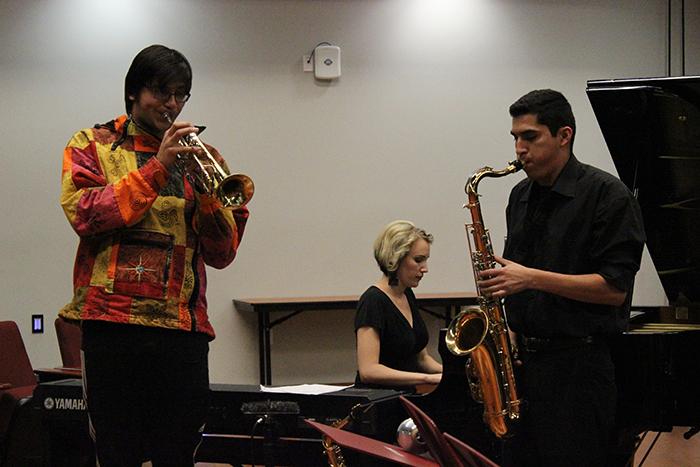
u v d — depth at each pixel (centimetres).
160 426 221
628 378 330
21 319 646
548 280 261
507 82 712
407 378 370
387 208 697
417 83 700
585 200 271
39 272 648
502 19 710
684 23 732
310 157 686
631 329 371
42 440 415
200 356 225
